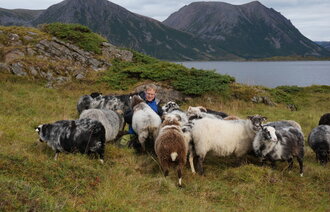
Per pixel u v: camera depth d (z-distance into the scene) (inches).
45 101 348.5
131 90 420.8
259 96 446.3
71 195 130.4
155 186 150.8
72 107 335.9
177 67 474.9
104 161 177.2
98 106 281.4
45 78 446.6
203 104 404.8
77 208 116.8
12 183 119.3
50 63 470.9
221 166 189.0
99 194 132.7
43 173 140.2
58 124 175.6
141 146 207.2
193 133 179.6
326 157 201.5
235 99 435.8
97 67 512.1
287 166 185.6
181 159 158.4
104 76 459.2
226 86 437.1
